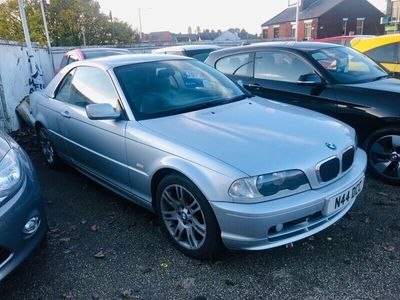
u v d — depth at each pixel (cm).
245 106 371
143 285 276
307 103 484
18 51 858
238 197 257
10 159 283
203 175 271
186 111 352
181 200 299
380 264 288
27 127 765
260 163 264
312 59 495
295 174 268
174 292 268
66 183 468
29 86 931
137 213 383
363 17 4503
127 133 333
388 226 339
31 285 281
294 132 308
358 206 377
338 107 456
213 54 618
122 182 362
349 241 318
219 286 271
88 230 354
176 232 313
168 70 398
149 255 311
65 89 454
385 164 428
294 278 277
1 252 254
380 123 427
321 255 301
